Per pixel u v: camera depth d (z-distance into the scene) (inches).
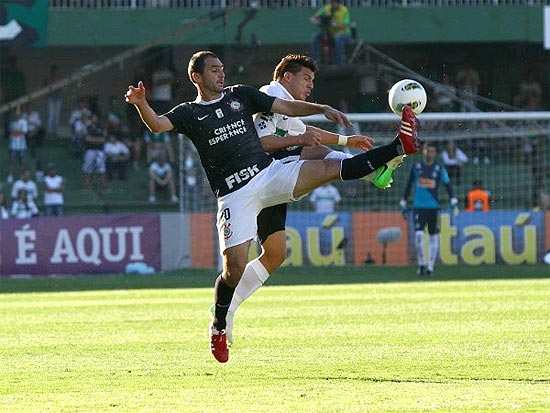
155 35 4030.5
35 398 976.3
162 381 1068.5
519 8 4030.5
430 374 1077.8
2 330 1584.6
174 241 3002.0
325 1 4018.2
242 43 3988.7
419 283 2406.5
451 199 2684.5
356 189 3467.0
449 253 3063.5
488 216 3068.4
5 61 4138.8
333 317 1679.4
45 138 4079.7
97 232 2974.9
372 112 3944.4
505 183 3540.8
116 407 919.0
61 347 1366.9
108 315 1795.0
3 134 4104.3
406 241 3070.9
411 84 1123.3
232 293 1133.1
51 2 4013.3
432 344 1318.9
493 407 882.8
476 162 3555.6
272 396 962.7
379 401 921.5
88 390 1019.9
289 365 1163.9
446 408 882.1
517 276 2586.1
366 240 3063.5
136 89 1066.1
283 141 1193.4
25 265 2962.6
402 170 3484.3
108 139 3951.8
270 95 1142.3
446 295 2062.0
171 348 1338.6
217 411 888.9
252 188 1114.7
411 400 923.4
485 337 1378.0
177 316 1755.7
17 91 4143.7
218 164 1117.7
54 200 3587.6
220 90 1117.1
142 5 4028.1
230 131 1111.6
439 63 4138.8
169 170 3848.4
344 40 3875.5
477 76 4111.7
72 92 4057.6
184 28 3944.4
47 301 2112.5
